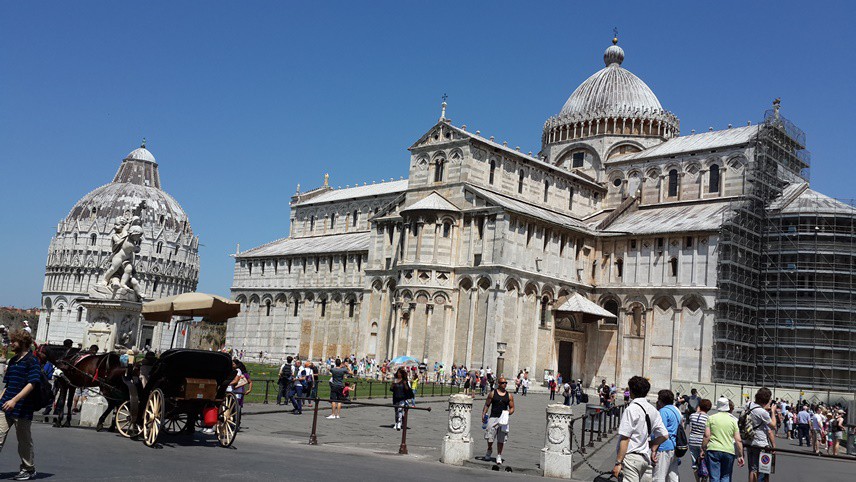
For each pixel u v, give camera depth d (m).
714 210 90.38
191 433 28.75
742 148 91.88
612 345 89.75
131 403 26.48
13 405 17.22
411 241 85.69
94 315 38.69
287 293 119.88
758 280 88.12
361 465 23.92
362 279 110.00
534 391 81.19
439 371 79.12
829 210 85.94
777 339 85.62
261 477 19.61
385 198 121.00
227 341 127.44
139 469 19.77
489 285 80.19
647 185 100.31
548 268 86.94
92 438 26.00
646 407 17.41
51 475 18.02
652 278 88.06
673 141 102.75
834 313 83.94
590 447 34.56
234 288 128.50
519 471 26.50
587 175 103.94
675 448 20.42
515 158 90.75
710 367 81.56
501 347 73.12
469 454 27.53
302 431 34.59
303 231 136.00
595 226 95.38
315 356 113.44
